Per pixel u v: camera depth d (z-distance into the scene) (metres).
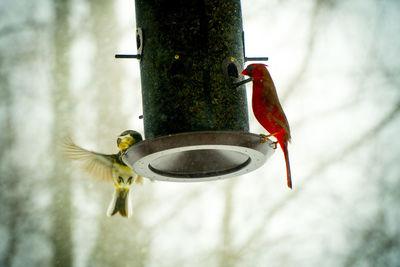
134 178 11.02
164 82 8.81
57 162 16.59
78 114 17.48
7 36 18.92
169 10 8.98
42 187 16.50
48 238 15.88
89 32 18.92
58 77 17.98
